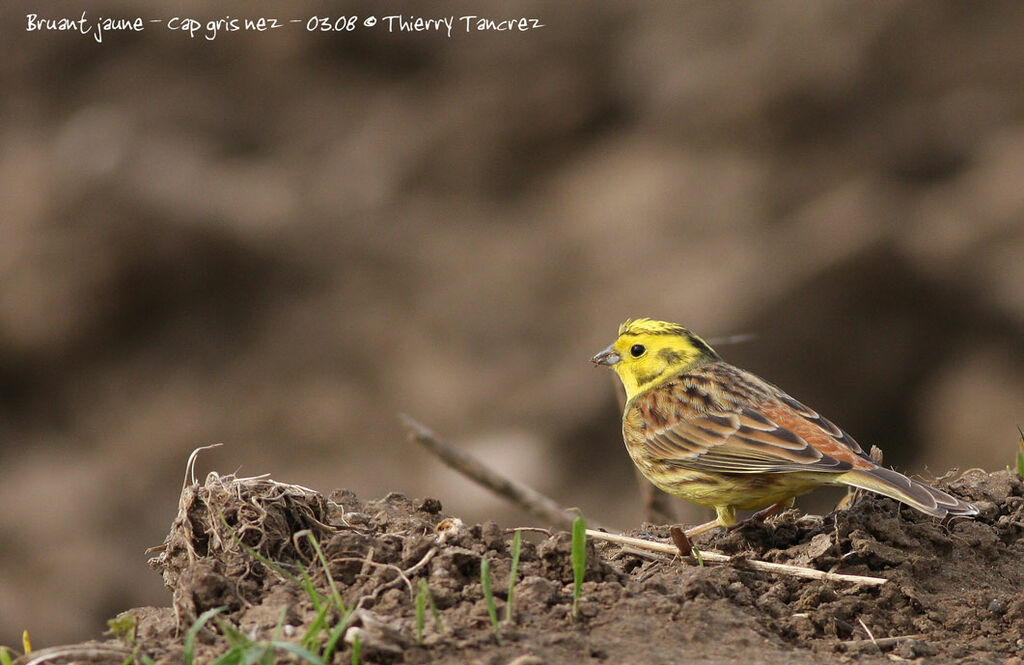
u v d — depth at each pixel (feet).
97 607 52.54
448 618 14.51
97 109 70.90
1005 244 57.98
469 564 15.80
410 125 71.56
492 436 57.57
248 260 66.95
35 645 49.88
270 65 74.02
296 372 63.87
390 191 69.36
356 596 15.14
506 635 14.06
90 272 64.85
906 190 62.44
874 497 19.63
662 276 60.44
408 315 64.49
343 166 70.38
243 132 71.61
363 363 63.57
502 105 70.90
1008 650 15.48
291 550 16.24
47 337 64.08
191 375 64.39
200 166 68.95
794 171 63.82
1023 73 65.00
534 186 69.41
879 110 65.67
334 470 59.31
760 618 15.62
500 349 61.57
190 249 66.33
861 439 57.88
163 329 65.87
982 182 60.59
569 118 70.08
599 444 57.06
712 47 69.10
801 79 65.98
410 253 66.80
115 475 59.93
